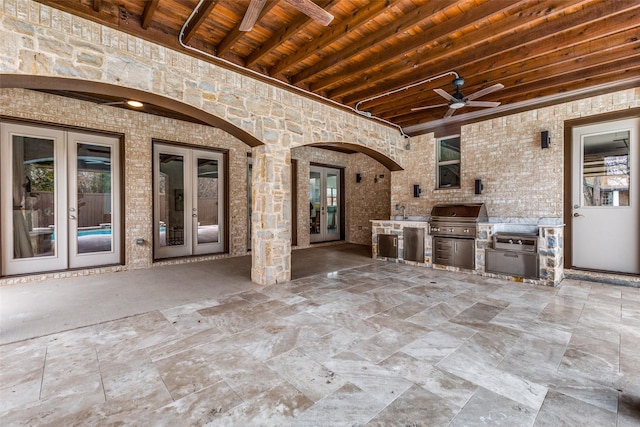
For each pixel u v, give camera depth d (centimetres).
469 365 217
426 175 638
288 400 179
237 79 393
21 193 455
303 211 823
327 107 507
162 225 602
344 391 187
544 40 345
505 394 184
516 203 518
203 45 355
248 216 727
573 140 473
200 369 211
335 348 242
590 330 276
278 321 296
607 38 339
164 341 254
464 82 445
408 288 416
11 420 160
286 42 359
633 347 243
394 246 614
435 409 171
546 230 431
